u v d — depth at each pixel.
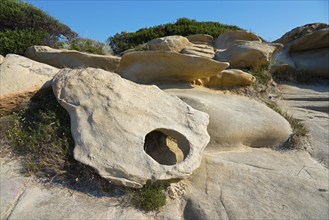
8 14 8.35
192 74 6.58
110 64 6.91
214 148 4.63
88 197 3.20
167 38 9.66
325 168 4.43
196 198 3.42
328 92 8.19
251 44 8.59
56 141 3.80
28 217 2.81
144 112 4.06
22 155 3.77
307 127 5.69
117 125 3.75
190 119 4.19
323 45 10.14
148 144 4.12
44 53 7.11
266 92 7.61
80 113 3.92
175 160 4.03
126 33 12.20
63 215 2.89
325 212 3.31
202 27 12.58
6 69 4.79
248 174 3.96
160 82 6.67
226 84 7.26
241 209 3.28
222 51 9.40
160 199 3.21
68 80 4.43
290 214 3.26
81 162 3.35
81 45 9.41
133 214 3.03
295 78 9.04
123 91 4.30
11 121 4.22
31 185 3.29
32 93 4.62
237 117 5.17
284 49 10.39
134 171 3.30
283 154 4.79
